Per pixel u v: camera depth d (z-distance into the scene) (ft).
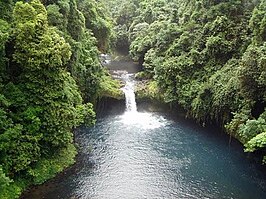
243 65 102.83
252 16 119.24
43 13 89.40
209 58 134.21
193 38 146.20
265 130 91.25
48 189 84.38
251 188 88.22
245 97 105.91
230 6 137.08
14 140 78.69
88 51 137.18
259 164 101.19
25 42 80.94
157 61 150.41
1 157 77.00
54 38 86.53
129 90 153.07
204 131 123.75
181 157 104.47
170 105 142.00
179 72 138.62
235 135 112.06
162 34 163.02
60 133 88.89
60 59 84.69
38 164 88.69
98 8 195.93
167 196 83.97
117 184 88.48
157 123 131.95
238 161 102.53
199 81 132.36
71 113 90.02
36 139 82.48
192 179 92.12
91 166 96.63
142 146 111.24
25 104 82.84
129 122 132.77
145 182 90.02
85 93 129.39
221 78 120.78
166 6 208.85
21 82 84.28
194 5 159.74
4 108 79.71
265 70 94.94
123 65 211.20
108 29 182.39
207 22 143.84
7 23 83.41
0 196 74.33
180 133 122.21
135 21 238.48
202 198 83.30
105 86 146.00
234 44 128.67
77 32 127.65
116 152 106.22
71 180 89.10
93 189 85.76
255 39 115.14
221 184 89.97
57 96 86.84
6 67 83.56
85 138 115.75
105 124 129.59
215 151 108.68
